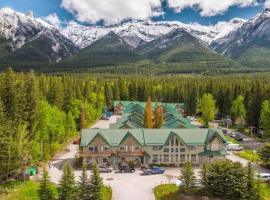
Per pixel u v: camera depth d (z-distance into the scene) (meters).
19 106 105.56
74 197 72.00
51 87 149.88
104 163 102.94
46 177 74.25
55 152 114.44
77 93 174.62
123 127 122.19
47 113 111.25
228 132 150.50
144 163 104.50
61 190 72.75
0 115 91.44
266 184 87.31
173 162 105.31
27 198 78.44
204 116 162.62
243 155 112.50
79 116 147.50
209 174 79.94
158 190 83.81
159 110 133.75
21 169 92.56
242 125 160.00
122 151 103.75
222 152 105.44
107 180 91.00
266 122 131.12
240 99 166.00
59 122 119.44
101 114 191.62
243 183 77.69
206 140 106.25
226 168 78.44
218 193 77.94
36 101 111.44
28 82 115.75
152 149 104.75
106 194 80.38
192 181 80.62
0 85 108.12
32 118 108.38
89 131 105.38
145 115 130.75
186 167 81.62
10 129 91.94
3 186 84.25
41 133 107.50
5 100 103.12
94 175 73.31
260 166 101.88
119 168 99.88
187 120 141.88
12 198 78.00
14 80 116.38
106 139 103.75
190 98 196.88
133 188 85.62
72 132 131.88
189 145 104.94
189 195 79.44
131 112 155.50
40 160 103.69
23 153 93.19
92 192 72.38
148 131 107.69
